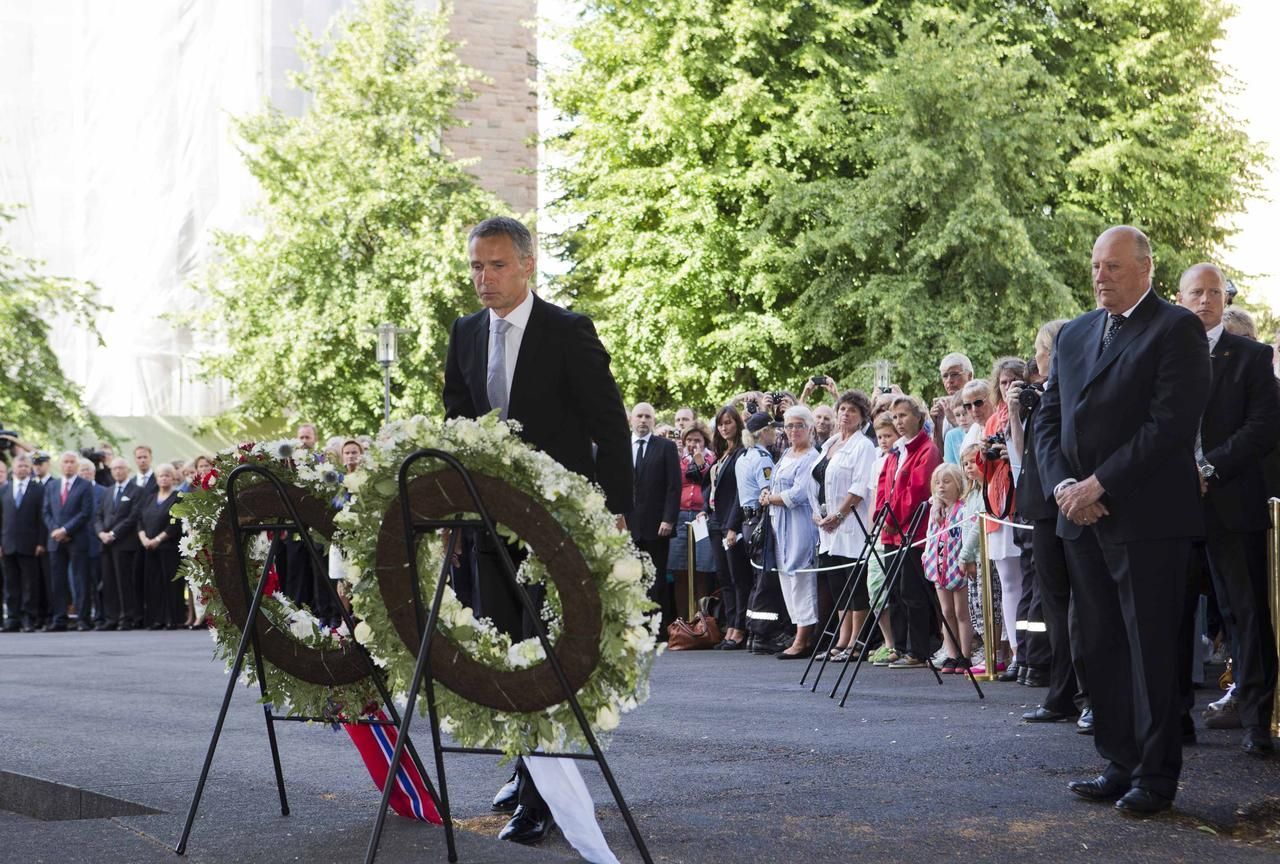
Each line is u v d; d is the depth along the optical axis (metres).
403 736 4.14
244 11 32.56
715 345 29.61
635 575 4.12
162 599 19.47
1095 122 31.42
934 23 31.00
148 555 19.45
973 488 10.48
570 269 34.16
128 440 29.22
